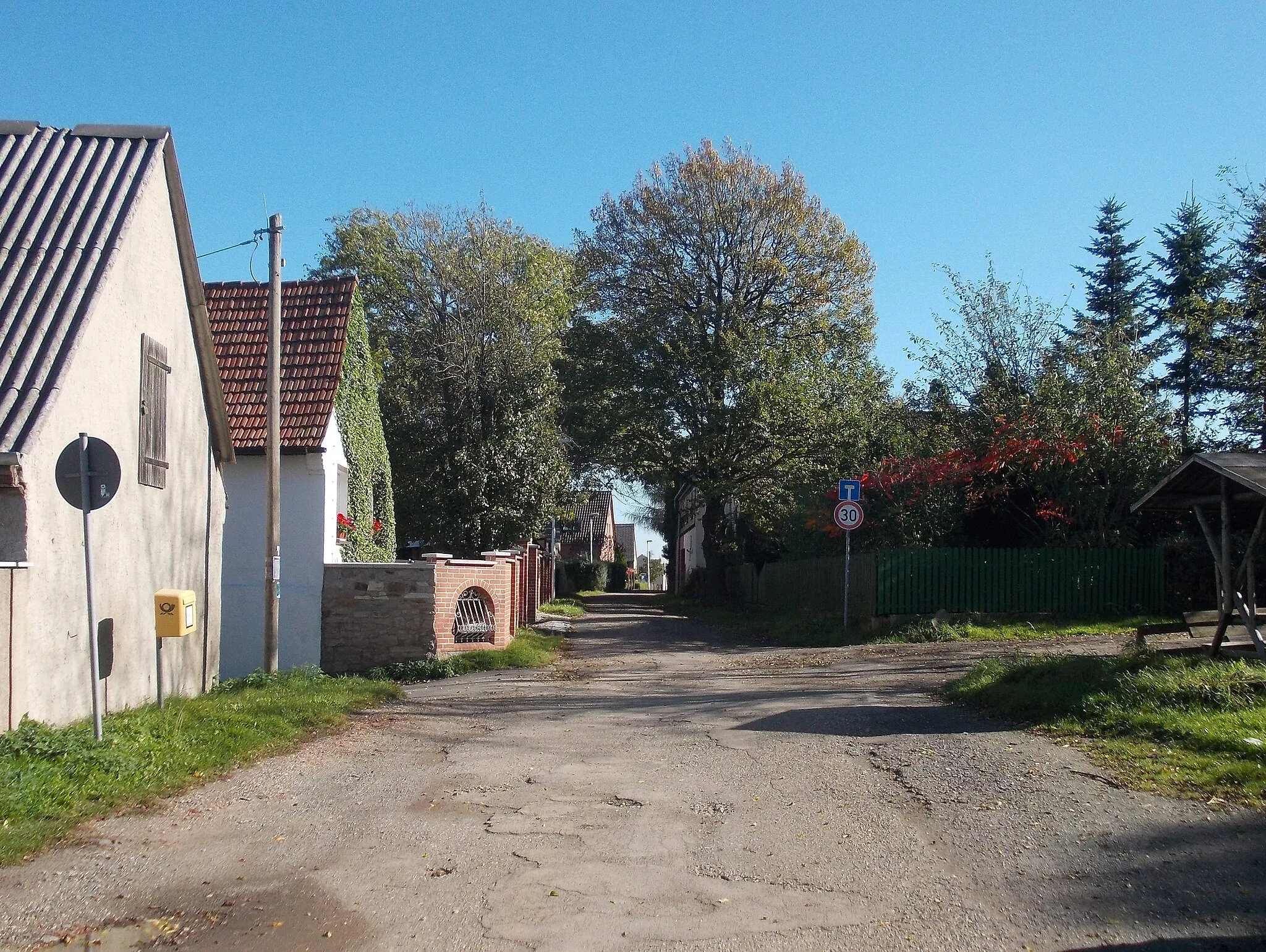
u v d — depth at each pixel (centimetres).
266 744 955
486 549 2641
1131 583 2011
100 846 639
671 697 1306
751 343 3025
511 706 1256
